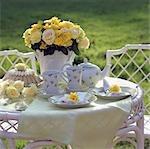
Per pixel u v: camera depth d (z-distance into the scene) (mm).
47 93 3051
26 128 2748
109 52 4188
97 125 2783
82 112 2727
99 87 3271
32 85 3068
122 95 3002
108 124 2824
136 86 3303
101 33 9445
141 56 7188
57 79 3049
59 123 2717
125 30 9633
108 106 2824
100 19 10453
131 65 6930
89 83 3258
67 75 3156
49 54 3113
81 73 3176
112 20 10359
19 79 3156
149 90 4449
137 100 3023
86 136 2768
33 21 10344
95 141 2814
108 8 11266
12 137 2824
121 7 11312
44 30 3090
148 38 9141
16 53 4203
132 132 3369
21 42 8930
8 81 3121
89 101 2893
